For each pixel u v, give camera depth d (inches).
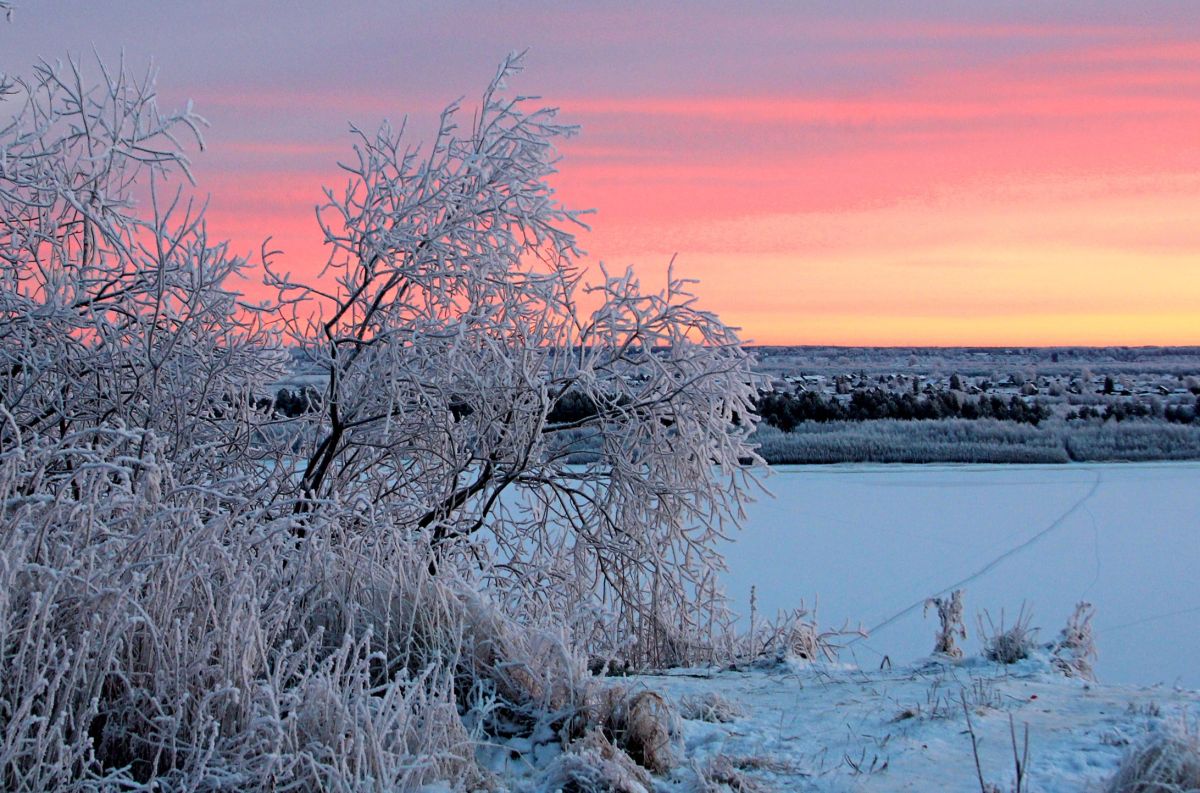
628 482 358.6
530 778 170.6
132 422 292.5
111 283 279.3
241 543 186.9
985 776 169.6
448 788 161.2
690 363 355.6
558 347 355.6
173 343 275.7
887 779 169.5
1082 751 181.0
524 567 353.1
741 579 665.6
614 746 177.9
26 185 261.9
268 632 187.3
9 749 136.4
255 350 307.9
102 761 155.6
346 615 209.0
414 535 269.6
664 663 344.8
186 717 160.1
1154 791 151.9
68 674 153.9
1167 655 456.8
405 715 164.4
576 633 315.9
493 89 335.9
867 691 240.2
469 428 354.6
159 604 167.6
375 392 329.1
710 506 361.7
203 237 279.4
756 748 188.4
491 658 210.5
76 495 251.9
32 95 278.5
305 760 153.8
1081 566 728.3
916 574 690.8
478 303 333.7
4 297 276.1
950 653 299.9
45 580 157.5
